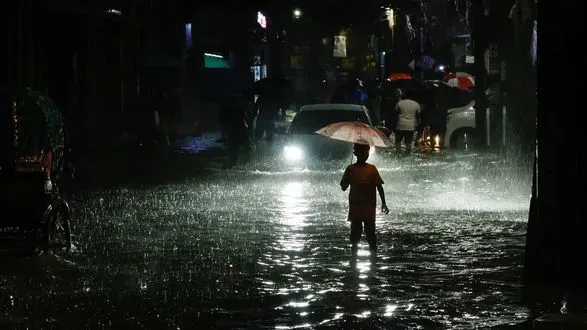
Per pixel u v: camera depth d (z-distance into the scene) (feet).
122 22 148.56
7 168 52.29
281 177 100.94
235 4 230.68
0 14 106.42
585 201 40.91
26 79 113.50
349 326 34.76
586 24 40.47
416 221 65.00
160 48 173.27
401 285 42.55
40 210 49.85
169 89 171.63
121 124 145.38
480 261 48.83
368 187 50.06
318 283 43.09
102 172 105.70
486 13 125.18
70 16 129.80
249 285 42.57
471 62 183.11
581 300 38.37
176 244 54.75
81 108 132.98
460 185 91.30
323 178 99.40
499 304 38.34
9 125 52.29
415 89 147.54
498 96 120.06
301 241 55.98
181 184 93.30
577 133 40.88
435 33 251.60
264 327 34.63
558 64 40.91
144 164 117.08
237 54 237.25
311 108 118.32
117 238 57.06
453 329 34.24
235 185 92.22
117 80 147.84
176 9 182.29
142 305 38.34
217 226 62.69
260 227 62.23
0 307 37.86
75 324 35.14
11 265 47.29
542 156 41.55
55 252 51.13
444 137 138.10
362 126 51.24
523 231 59.98
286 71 352.69
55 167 55.67
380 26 301.43
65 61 128.26
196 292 40.98
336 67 353.10
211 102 198.49
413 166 113.29
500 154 116.88
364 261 49.06
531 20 99.71
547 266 41.81
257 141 143.23
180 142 158.61
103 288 41.75
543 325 33.30
